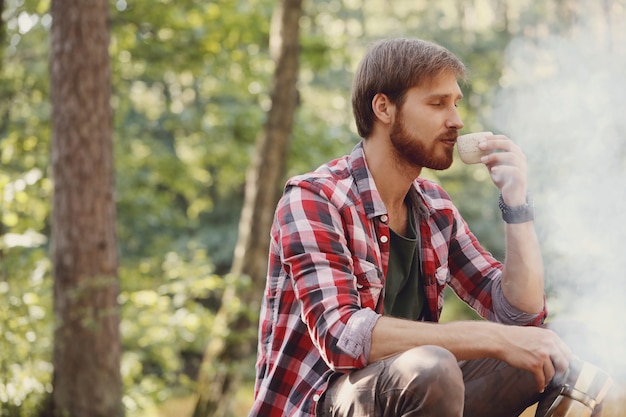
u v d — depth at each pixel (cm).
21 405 580
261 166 871
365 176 190
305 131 1032
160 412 835
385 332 167
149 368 822
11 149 852
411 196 198
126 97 1073
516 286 198
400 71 187
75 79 600
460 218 215
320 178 188
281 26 877
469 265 213
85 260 602
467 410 188
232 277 777
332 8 1555
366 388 163
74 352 598
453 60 189
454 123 188
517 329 164
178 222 1250
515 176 195
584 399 169
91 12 603
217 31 885
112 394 609
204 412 800
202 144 1122
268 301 194
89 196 604
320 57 990
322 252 179
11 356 563
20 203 636
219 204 1521
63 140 604
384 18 1581
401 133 188
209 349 820
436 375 153
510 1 1402
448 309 1286
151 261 876
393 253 193
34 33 851
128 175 1113
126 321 731
